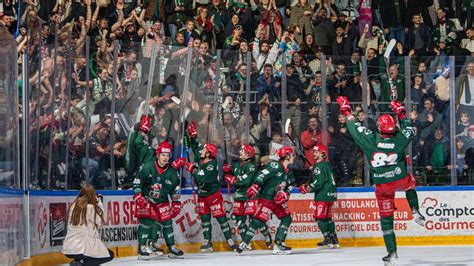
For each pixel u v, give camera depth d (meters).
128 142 12.18
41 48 10.05
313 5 17.08
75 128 11.29
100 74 11.72
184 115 12.99
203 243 13.27
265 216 12.51
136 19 15.44
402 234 14.52
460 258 11.53
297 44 16.61
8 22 11.94
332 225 13.76
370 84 14.22
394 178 9.59
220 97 13.42
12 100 8.38
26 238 9.16
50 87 10.42
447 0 17.77
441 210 14.55
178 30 15.84
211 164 12.68
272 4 16.81
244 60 13.64
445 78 14.34
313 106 14.06
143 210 11.69
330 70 14.12
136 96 12.27
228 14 16.39
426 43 17.39
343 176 14.34
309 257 11.81
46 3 14.12
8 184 8.10
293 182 13.46
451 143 14.45
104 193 11.72
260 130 13.75
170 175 11.87
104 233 11.65
